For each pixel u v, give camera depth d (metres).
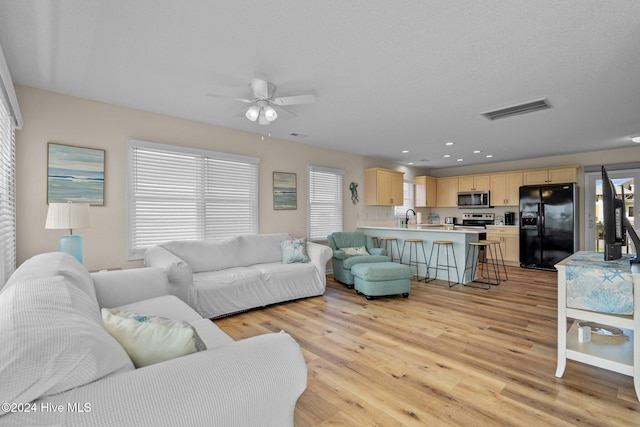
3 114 2.21
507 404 1.84
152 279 2.52
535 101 3.25
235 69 2.56
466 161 7.05
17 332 0.77
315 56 2.35
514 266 6.44
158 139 3.71
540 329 3.00
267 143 4.83
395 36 2.08
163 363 0.94
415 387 2.02
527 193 6.22
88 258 3.24
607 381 2.08
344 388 2.01
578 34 2.05
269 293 3.73
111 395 0.79
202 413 0.86
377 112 3.63
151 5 1.77
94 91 3.04
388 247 5.97
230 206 4.42
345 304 3.86
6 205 2.34
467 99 3.22
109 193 3.36
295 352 1.10
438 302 3.93
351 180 6.20
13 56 2.35
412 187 7.89
